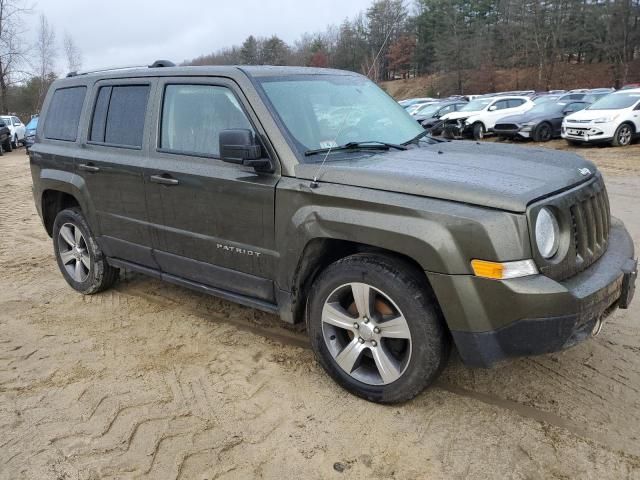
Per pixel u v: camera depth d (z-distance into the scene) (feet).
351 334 10.73
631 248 11.22
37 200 17.49
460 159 11.03
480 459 8.89
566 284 9.08
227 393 10.96
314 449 9.23
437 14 211.61
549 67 211.00
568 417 9.87
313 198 10.30
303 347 12.84
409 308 9.48
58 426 10.03
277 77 12.19
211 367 12.00
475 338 8.98
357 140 12.05
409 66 220.84
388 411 10.21
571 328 8.75
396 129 13.14
